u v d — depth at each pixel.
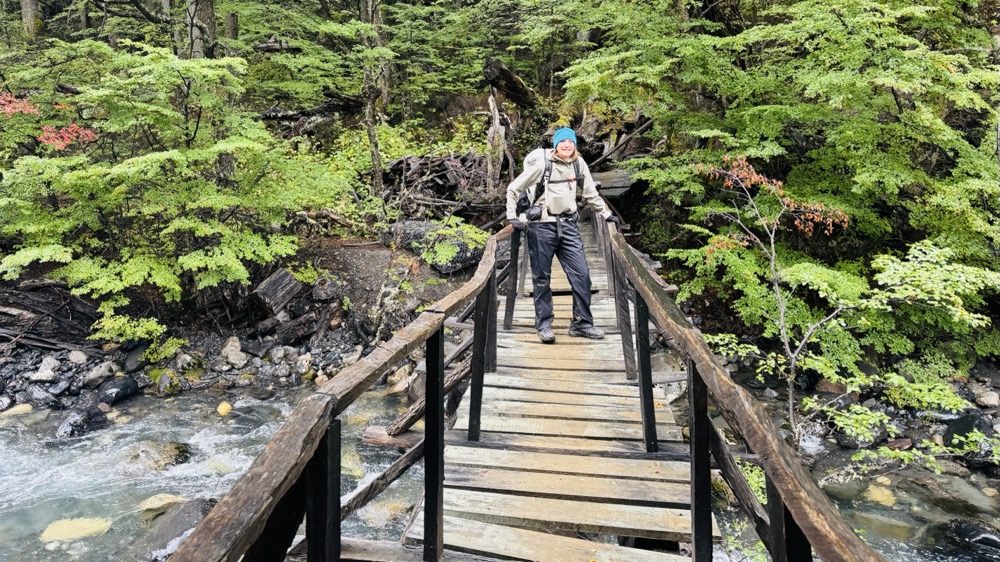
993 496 4.82
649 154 10.30
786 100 7.21
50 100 7.23
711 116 7.61
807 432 5.79
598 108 11.68
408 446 3.91
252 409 6.28
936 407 6.15
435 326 1.95
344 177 8.65
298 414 1.23
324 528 1.32
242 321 7.84
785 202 5.87
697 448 1.88
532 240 4.36
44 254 5.94
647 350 3.00
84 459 5.19
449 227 8.52
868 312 6.59
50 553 3.92
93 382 6.50
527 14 12.62
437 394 2.08
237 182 7.36
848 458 5.41
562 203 4.26
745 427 1.23
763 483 3.83
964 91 5.38
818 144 7.82
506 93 10.83
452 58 15.08
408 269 8.17
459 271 8.41
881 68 5.62
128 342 7.16
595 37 13.84
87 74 8.17
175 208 6.58
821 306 7.35
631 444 3.14
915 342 7.16
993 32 7.63
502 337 4.82
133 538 4.08
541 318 4.56
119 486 4.77
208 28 8.75
